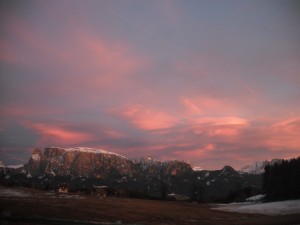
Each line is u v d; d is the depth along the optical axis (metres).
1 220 21.36
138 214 79.50
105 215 71.62
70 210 71.69
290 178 165.50
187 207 111.69
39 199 93.19
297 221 50.75
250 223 55.06
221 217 83.69
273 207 114.38
